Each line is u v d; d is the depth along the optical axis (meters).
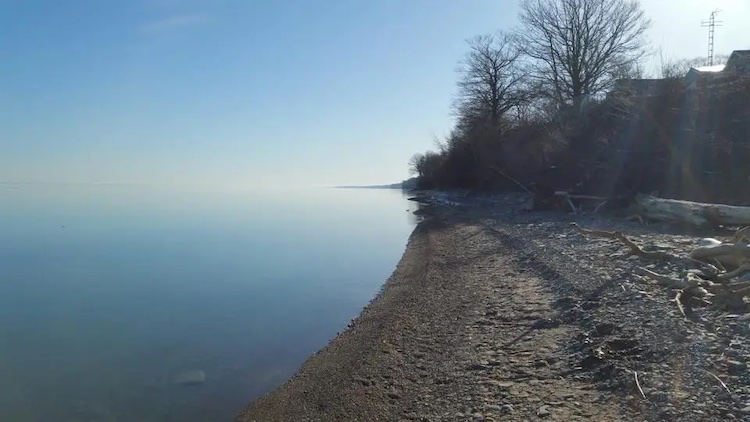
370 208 70.31
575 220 22.80
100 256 27.42
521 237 19.47
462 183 58.09
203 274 21.41
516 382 6.84
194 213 69.88
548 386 6.50
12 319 14.37
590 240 15.84
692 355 6.29
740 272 8.95
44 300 16.89
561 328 8.61
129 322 13.85
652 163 23.50
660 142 23.94
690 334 6.88
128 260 25.84
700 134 22.75
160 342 11.93
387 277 19.05
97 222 53.00
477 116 56.19
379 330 10.84
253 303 15.70
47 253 28.81
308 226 45.03
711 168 21.84
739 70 30.98
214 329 12.90
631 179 23.92
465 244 21.48
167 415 8.03
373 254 25.73
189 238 36.31
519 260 15.26
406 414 6.69
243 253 27.64
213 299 16.48
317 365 9.50
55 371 10.20
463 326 9.94
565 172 30.23
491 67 55.84
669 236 15.02
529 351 7.85
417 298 13.20
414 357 8.78
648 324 7.58
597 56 44.84
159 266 23.77
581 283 10.79
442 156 71.50
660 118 24.53
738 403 5.09
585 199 26.81
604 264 12.12
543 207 29.84
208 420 7.80
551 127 41.72
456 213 38.41
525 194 39.03
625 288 9.64
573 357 7.21
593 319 8.43
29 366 10.50
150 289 18.42
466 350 8.55
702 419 4.94
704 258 10.08
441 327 10.20
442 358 8.47
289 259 24.95
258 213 68.31
